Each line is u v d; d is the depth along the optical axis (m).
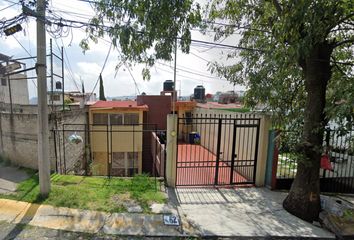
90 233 3.83
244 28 6.26
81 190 5.27
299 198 5.01
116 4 4.07
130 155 12.38
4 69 7.98
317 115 4.74
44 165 4.80
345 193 6.60
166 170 6.27
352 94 3.42
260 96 6.14
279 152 6.32
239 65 6.88
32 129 6.52
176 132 6.13
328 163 6.09
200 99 19.16
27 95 14.40
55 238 3.63
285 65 4.60
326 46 4.62
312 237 4.21
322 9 3.44
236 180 7.21
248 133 7.33
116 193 5.33
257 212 5.06
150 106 14.23
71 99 14.98
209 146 11.57
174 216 4.54
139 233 3.94
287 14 3.82
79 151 9.70
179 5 4.05
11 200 4.65
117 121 12.09
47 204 4.56
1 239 3.53
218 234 4.09
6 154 7.24
